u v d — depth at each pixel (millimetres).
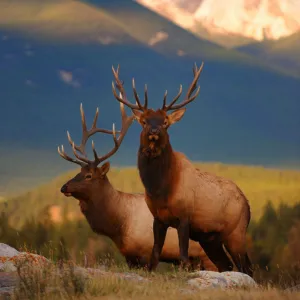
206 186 49812
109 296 34781
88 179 54719
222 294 35469
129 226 54875
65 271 36719
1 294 35125
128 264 55281
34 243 116375
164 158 47031
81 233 112562
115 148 56406
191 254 54875
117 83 49625
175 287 38250
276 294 34562
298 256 136375
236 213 51656
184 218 48500
